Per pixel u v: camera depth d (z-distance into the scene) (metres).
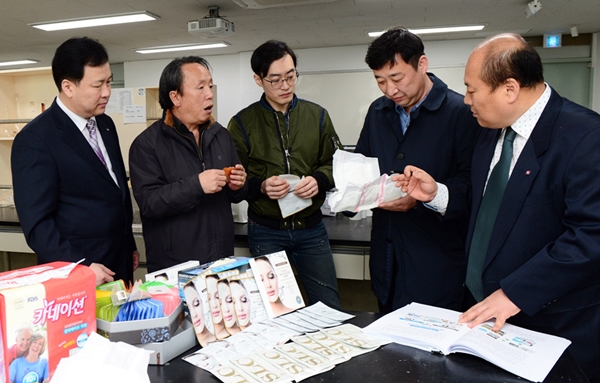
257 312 1.21
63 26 5.19
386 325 1.16
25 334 0.82
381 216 1.72
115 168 1.75
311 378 0.92
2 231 2.95
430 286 1.61
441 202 1.46
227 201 1.80
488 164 1.31
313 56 6.77
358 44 6.56
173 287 1.11
